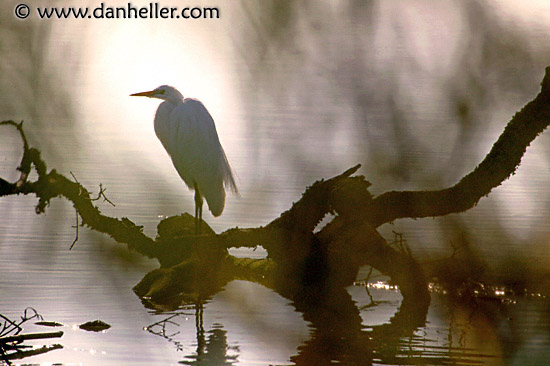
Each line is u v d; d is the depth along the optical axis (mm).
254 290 11914
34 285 11281
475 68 22750
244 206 16719
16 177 18047
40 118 23656
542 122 11469
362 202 11750
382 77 24828
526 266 12727
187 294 11422
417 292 11719
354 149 21859
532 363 8617
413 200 11734
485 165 11641
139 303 10836
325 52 25266
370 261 12062
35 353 8656
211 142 13516
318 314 10547
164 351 8773
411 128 22734
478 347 9148
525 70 22312
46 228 14445
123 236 12008
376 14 25094
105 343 9047
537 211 16062
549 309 11164
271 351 8852
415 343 9328
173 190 18219
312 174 19750
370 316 10594
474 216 15656
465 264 12688
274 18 25531
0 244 13328
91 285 11469
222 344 9109
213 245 12117
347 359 8727
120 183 18562
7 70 22344
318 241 12102
